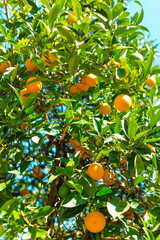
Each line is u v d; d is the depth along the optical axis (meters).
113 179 1.25
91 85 1.26
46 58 1.24
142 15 1.33
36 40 1.16
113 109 1.40
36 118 1.19
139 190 1.41
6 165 1.13
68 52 1.18
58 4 1.06
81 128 1.22
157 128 1.07
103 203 1.11
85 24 1.12
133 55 1.25
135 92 1.26
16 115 1.17
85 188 1.07
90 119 1.24
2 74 1.30
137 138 1.06
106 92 1.48
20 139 1.15
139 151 1.08
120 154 1.14
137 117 1.40
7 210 0.93
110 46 1.23
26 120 1.18
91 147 1.18
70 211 1.08
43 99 1.53
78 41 1.15
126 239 1.06
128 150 1.11
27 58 1.33
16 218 0.95
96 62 1.29
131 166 1.07
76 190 1.05
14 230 0.94
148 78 1.30
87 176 1.08
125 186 1.37
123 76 1.20
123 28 1.14
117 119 1.13
